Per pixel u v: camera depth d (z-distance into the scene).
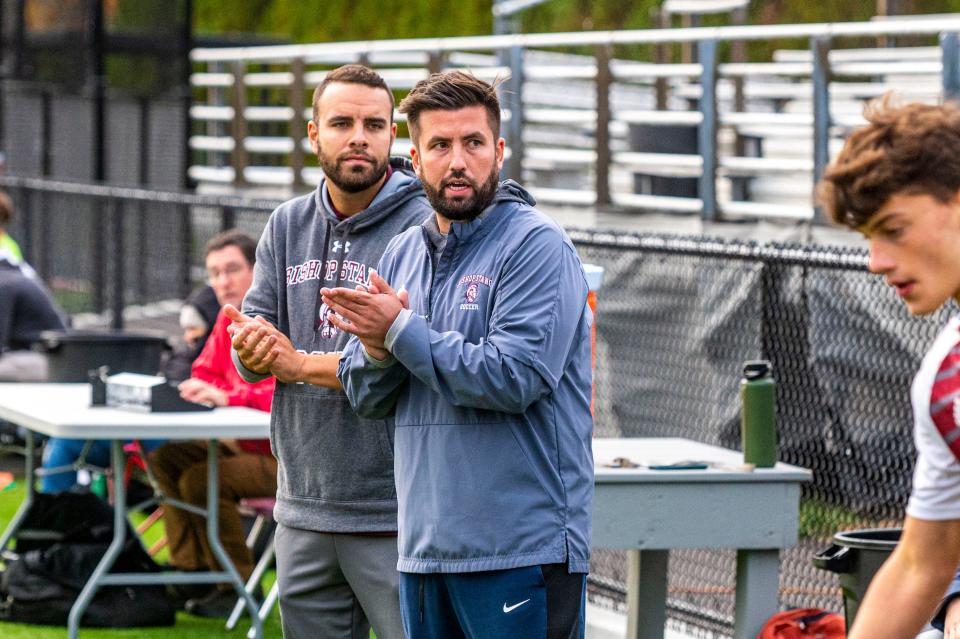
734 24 45.41
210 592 24.31
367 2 82.62
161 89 48.12
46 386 25.78
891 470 20.03
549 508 13.23
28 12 51.56
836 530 20.78
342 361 14.15
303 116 46.53
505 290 13.20
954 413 9.12
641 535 17.41
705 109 33.59
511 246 13.34
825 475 21.03
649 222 35.47
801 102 43.84
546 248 13.30
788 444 21.62
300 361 15.31
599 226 36.16
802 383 21.44
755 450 17.88
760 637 17.42
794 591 20.14
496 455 13.16
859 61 39.22
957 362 9.16
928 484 9.42
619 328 25.27
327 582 16.14
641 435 24.94
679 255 23.27
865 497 20.41
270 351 15.26
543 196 39.66
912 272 9.25
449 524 13.18
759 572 17.92
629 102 47.84
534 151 40.44
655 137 38.59
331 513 15.83
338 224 16.30
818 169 30.11
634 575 19.19
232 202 35.06
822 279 21.09
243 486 23.55
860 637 9.76
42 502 23.88
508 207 13.66
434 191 13.47
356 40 83.19
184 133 47.69
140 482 27.27
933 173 9.02
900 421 19.92
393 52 42.44
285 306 16.66
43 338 28.67
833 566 15.49
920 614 9.61
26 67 52.16
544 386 13.02
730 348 22.91
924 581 9.57
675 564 22.81
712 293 23.22
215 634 23.11
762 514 17.69
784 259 21.28
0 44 53.34
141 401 21.75
